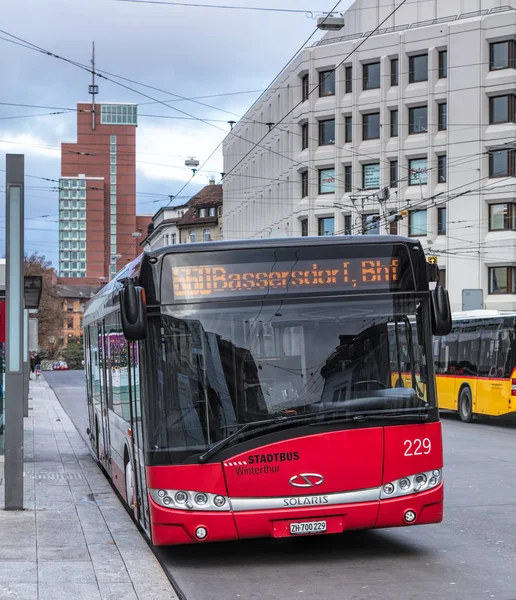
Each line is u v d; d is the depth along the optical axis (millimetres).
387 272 8633
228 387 8203
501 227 51031
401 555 8852
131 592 7250
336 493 8148
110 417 12984
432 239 53281
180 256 8430
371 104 56156
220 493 8023
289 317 8414
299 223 59656
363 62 56438
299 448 8125
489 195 51062
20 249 11352
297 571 8289
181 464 8062
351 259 8578
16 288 11328
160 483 8078
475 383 26047
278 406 8203
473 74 51500
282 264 8500
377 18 56156
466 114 51719
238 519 8000
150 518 8227
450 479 14250
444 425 25672
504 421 27344
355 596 7297
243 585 7809
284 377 8281
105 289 13914
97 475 15625
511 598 7141
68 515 11148
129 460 10430
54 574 7871
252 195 70375
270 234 65312
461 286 51719
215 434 8117
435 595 7262
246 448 8078
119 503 12281
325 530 8117
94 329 16156
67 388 56562
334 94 57906
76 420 30812
